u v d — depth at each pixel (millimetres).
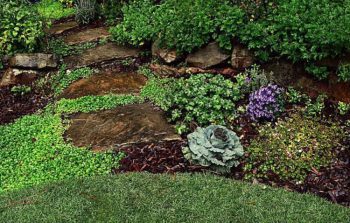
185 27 2562
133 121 2186
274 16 2379
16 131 2156
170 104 2213
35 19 2926
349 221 1499
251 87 2260
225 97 2217
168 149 1975
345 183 1765
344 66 2141
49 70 2730
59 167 1897
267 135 2025
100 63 2779
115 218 1508
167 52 2619
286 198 1618
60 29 3303
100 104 2346
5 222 1505
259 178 1831
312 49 2176
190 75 2500
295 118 2105
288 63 2320
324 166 1854
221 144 1866
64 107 2340
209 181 1717
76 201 1597
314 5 2344
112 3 3465
